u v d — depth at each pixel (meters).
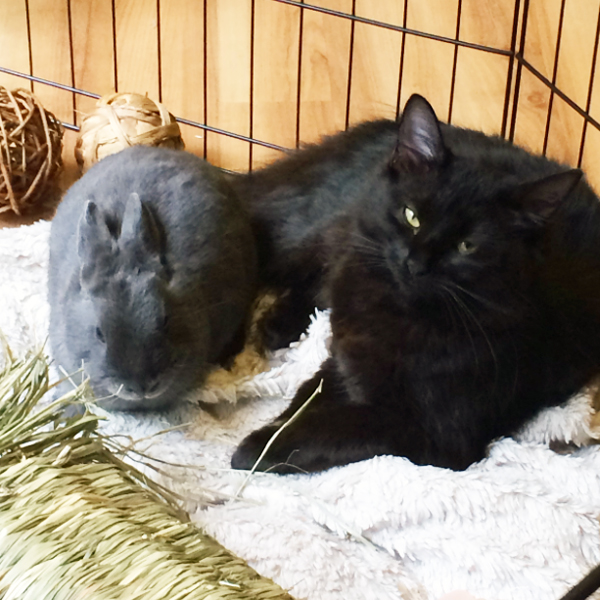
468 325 0.73
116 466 0.65
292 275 0.88
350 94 1.18
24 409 0.64
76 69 1.22
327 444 0.75
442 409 0.75
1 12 1.32
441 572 0.70
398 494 0.71
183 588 0.54
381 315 0.76
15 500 0.58
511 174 0.73
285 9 1.36
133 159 0.85
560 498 0.71
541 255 0.72
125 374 0.73
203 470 0.73
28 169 1.00
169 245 0.79
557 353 0.77
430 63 1.24
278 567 0.68
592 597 0.65
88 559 0.55
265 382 0.82
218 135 1.13
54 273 0.81
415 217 0.72
